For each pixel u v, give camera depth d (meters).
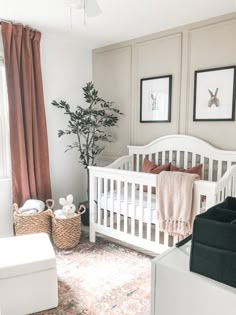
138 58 3.48
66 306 2.00
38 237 2.27
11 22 2.93
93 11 2.08
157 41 3.28
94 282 2.30
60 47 3.57
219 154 2.84
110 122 3.66
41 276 1.92
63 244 2.89
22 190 3.12
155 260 1.11
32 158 3.16
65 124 3.70
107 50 3.79
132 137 3.65
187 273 1.01
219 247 0.95
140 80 3.48
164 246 2.49
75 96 3.80
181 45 3.09
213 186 2.14
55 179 3.67
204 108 2.97
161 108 3.32
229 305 0.92
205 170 2.97
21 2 2.45
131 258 2.73
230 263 0.93
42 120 3.27
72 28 3.13
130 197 2.92
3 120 3.13
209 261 0.98
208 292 0.96
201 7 2.57
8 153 3.19
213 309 0.96
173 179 2.32
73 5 1.97
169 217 2.37
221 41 2.81
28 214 2.86
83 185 4.00
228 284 0.94
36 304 1.92
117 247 2.99
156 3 2.46
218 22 2.80
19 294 1.87
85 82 3.91
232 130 2.81
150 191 2.54
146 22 2.95
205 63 2.94
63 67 3.63
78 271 2.48
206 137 3.00
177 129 3.22
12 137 3.04
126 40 3.56
